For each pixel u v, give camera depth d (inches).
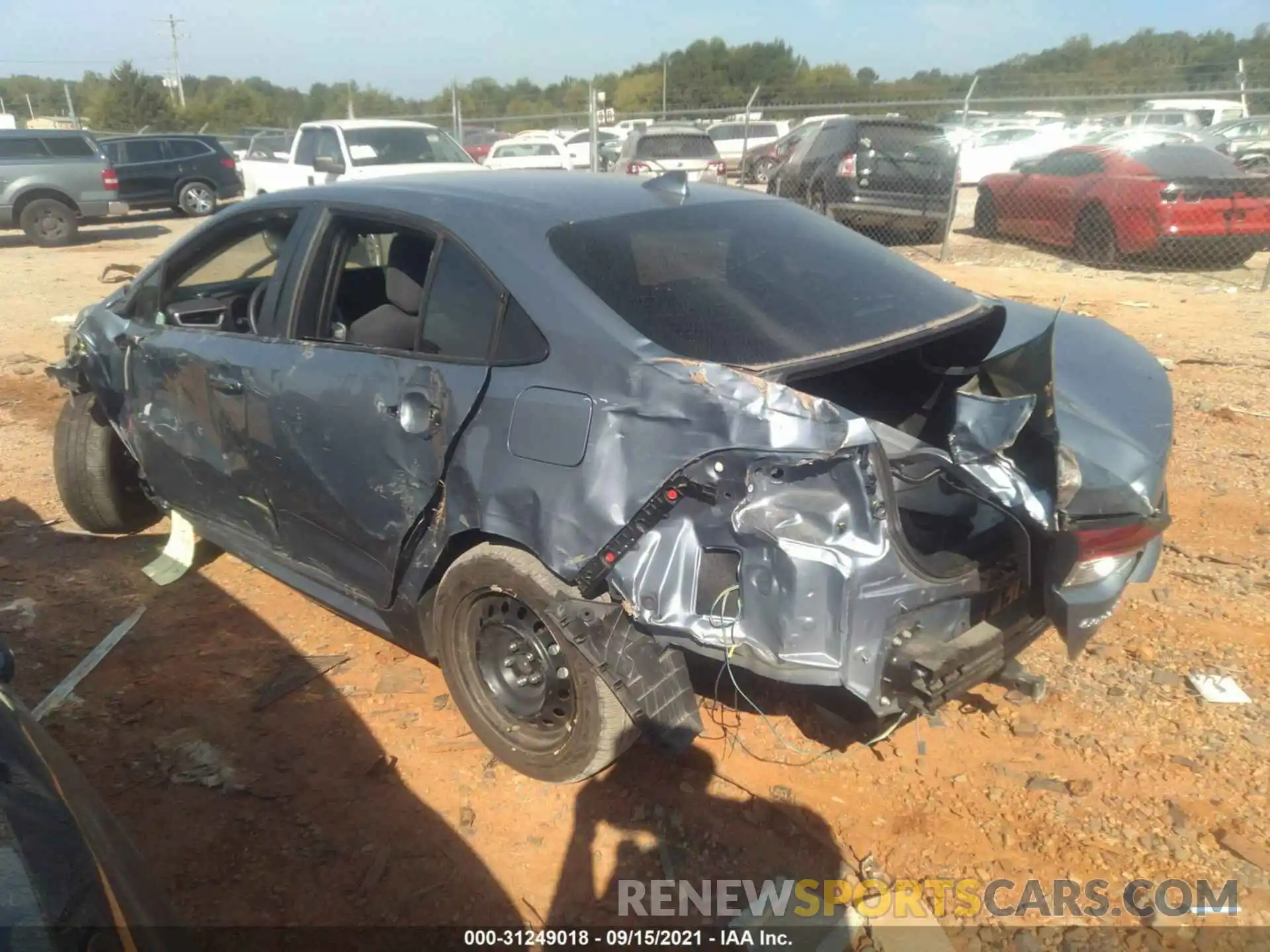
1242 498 194.1
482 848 109.7
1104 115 667.4
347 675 141.8
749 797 115.8
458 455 110.4
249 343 137.8
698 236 122.1
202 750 125.6
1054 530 102.9
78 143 637.9
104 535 189.3
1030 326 136.9
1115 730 126.3
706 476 94.8
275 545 145.2
